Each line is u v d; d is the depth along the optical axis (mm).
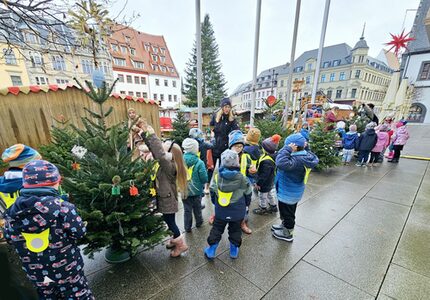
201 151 4590
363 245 2803
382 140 6902
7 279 1460
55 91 5027
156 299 1979
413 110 25188
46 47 5168
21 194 1346
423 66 23906
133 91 40938
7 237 1450
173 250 2572
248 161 3258
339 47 49188
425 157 8461
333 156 6246
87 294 1683
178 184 2557
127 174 2195
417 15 24578
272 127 5664
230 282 2176
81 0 3025
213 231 2486
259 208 3807
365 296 2004
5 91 4355
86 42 3324
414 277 2236
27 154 1649
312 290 2078
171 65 47031
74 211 1519
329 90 49688
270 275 2273
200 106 5598
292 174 2674
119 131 2281
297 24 7121
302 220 3482
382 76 51000
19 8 3480
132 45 41375
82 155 2098
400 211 3807
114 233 2100
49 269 1450
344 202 4211
